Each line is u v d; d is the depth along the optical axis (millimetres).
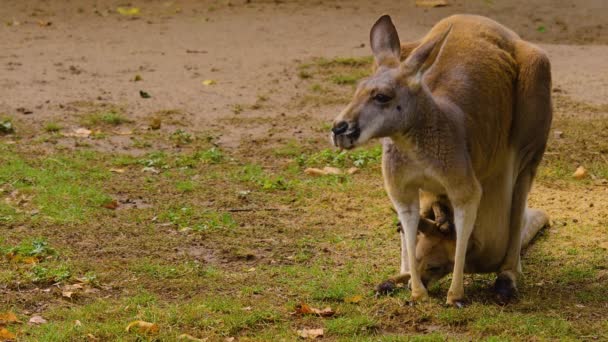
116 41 23516
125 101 18641
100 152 15703
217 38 23703
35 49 22594
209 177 14578
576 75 20188
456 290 9867
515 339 9141
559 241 12148
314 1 27531
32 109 17953
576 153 15711
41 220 12508
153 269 10969
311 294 10234
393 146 9586
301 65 21062
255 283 10648
